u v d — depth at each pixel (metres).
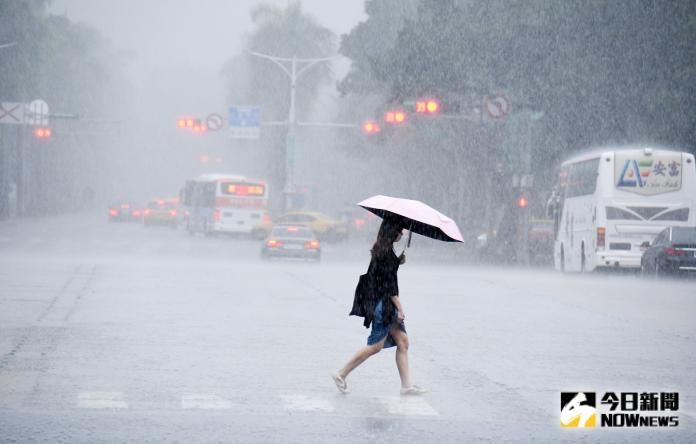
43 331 39.69
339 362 33.91
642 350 38.19
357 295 28.08
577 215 94.31
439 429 23.94
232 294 57.19
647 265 80.44
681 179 87.62
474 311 51.34
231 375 30.78
